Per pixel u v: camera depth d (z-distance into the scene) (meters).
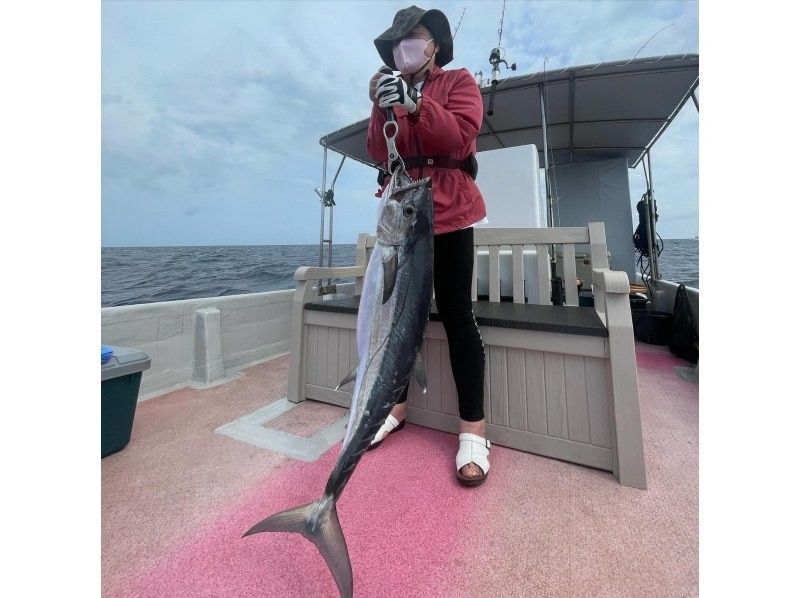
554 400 1.49
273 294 3.38
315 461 1.52
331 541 0.82
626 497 1.24
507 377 1.58
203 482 1.37
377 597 0.87
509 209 2.78
